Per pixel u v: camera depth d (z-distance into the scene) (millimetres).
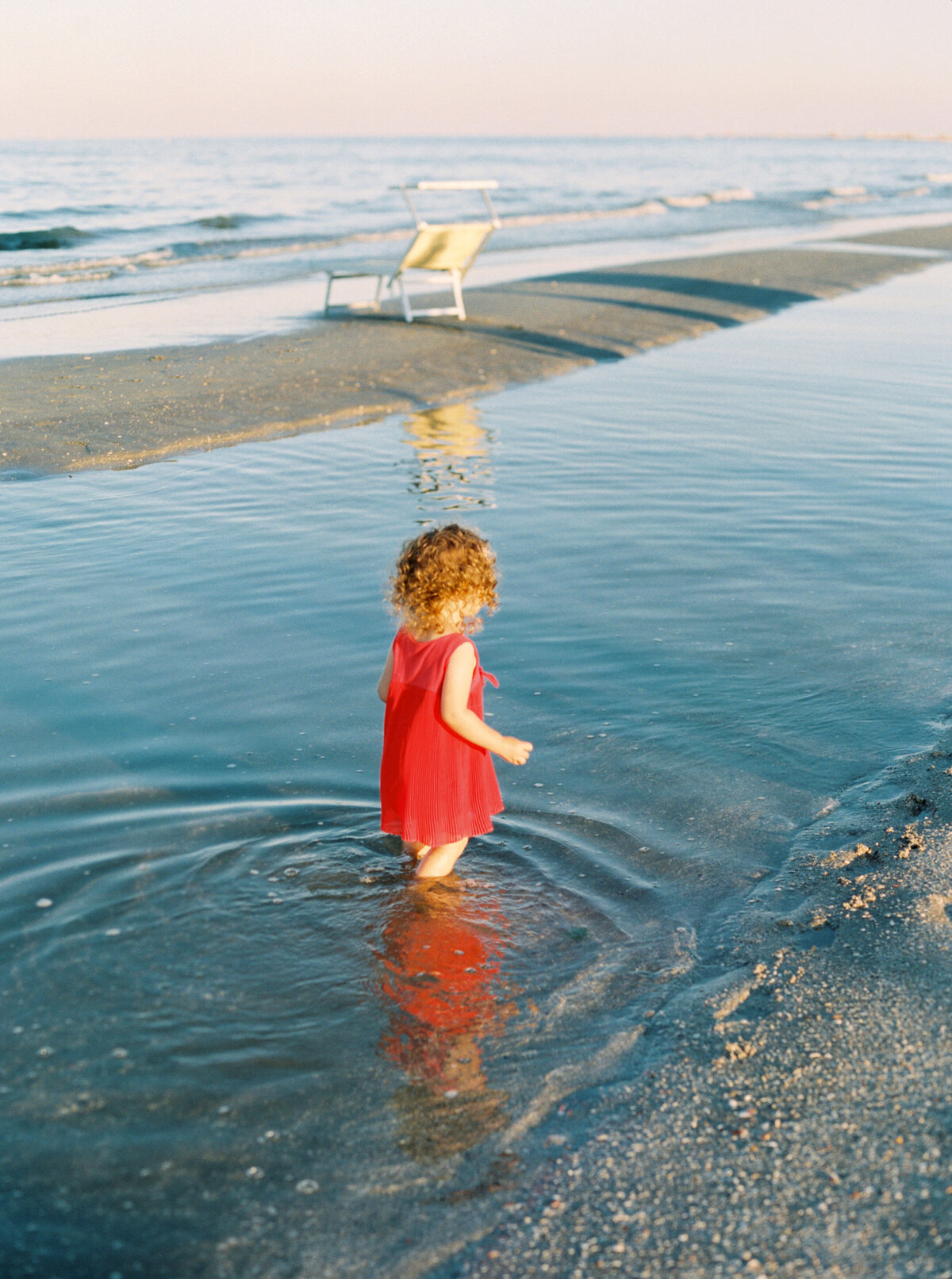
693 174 62562
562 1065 2514
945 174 68625
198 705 4422
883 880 3211
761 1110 2307
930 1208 1985
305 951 2939
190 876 3254
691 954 2938
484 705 4477
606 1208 2068
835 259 21281
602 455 8523
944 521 6953
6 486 7602
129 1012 2670
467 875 3324
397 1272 1948
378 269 14117
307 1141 2279
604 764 4012
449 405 10352
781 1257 1913
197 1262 1969
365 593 5680
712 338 14008
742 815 3674
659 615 5418
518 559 6215
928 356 12742
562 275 18781
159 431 9008
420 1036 2621
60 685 4574
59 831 3473
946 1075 2355
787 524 6902
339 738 4164
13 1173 2166
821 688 4621
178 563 6094
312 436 9211
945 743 4090
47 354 11750
